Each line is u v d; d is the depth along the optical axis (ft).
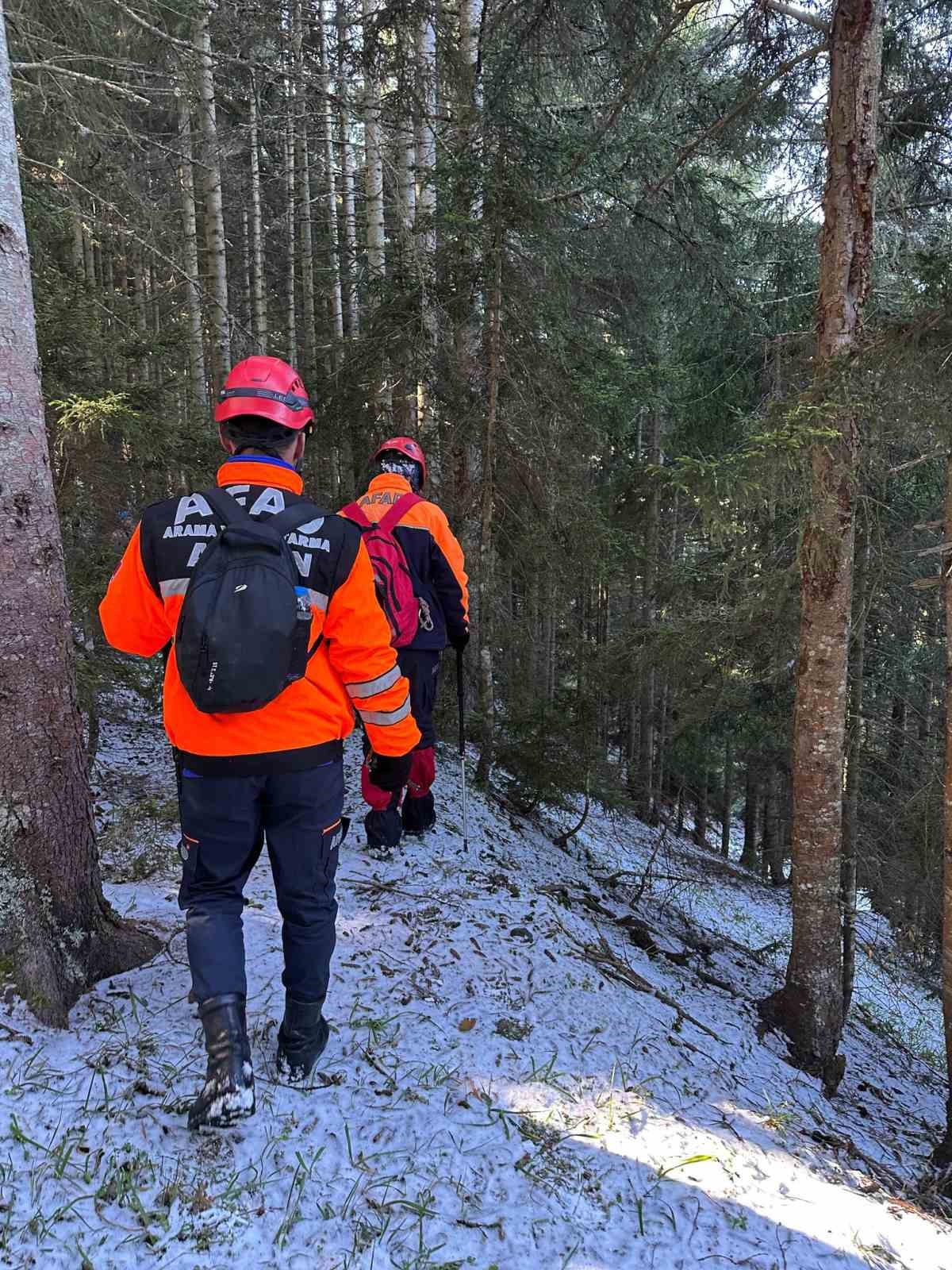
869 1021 26.81
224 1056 6.59
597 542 24.80
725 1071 10.93
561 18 23.36
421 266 23.44
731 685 26.40
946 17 23.90
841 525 15.66
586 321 31.01
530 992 10.59
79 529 17.89
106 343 18.34
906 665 27.86
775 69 21.59
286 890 7.24
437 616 13.91
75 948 8.60
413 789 15.31
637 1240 6.55
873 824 25.21
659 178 26.91
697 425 32.22
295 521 6.62
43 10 24.43
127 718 23.34
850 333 14.97
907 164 25.32
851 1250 7.05
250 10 31.35
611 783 26.99
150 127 44.65
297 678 6.50
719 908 32.07
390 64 27.76
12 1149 6.27
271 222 48.19
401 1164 6.86
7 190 8.35
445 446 24.50
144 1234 5.76
